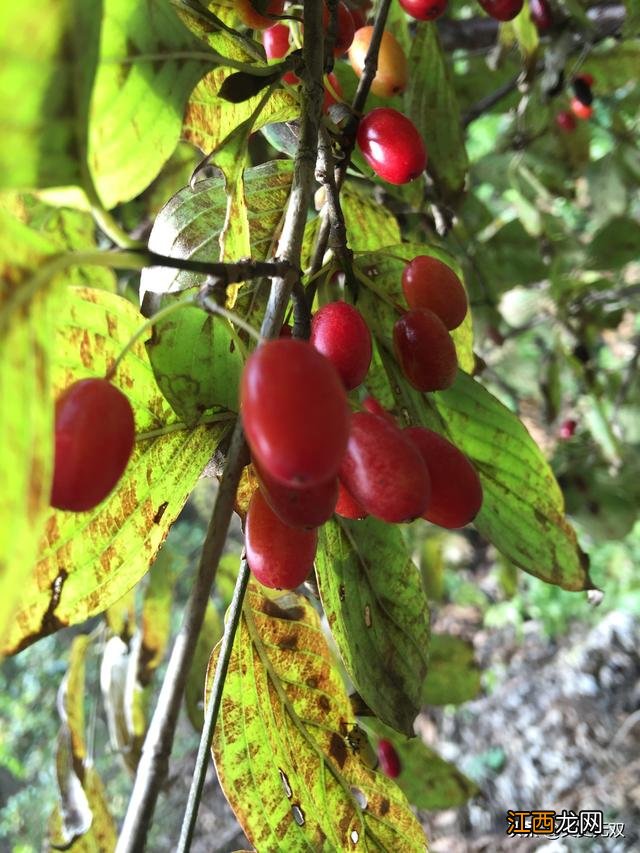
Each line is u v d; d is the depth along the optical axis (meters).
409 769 0.19
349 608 0.12
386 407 0.12
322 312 0.10
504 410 0.13
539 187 0.30
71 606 0.10
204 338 0.10
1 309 0.06
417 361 0.11
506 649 0.60
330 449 0.06
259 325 0.12
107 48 0.08
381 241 0.15
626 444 0.36
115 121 0.08
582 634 0.58
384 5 0.13
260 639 0.12
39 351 0.06
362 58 0.14
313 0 0.10
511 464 0.13
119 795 0.57
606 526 0.32
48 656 0.71
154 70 0.08
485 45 0.27
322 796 0.12
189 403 0.10
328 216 0.12
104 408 0.07
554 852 0.43
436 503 0.09
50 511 0.10
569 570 0.13
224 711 0.12
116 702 0.25
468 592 0.64
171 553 0.24
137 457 0.10
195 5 0.11
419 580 0.12
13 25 0.06
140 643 0.23
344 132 0.12
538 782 0.49
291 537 0.09
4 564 0.05
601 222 0.37
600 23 0.23
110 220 0.07
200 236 0.12
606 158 0.35
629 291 0.33
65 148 0.07
